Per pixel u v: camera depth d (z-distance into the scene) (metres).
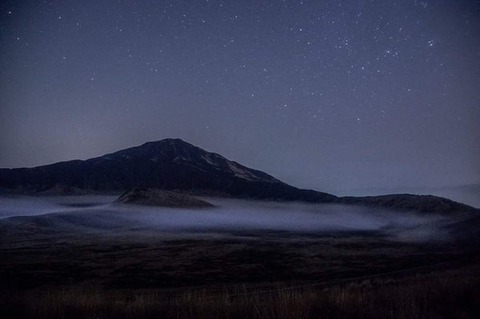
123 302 8.83
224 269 28.03
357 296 8.08
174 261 32.16
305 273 26.08
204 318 7.21
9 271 25.19
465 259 28.14
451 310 7.15
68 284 21.17
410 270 24.44
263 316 6.91
